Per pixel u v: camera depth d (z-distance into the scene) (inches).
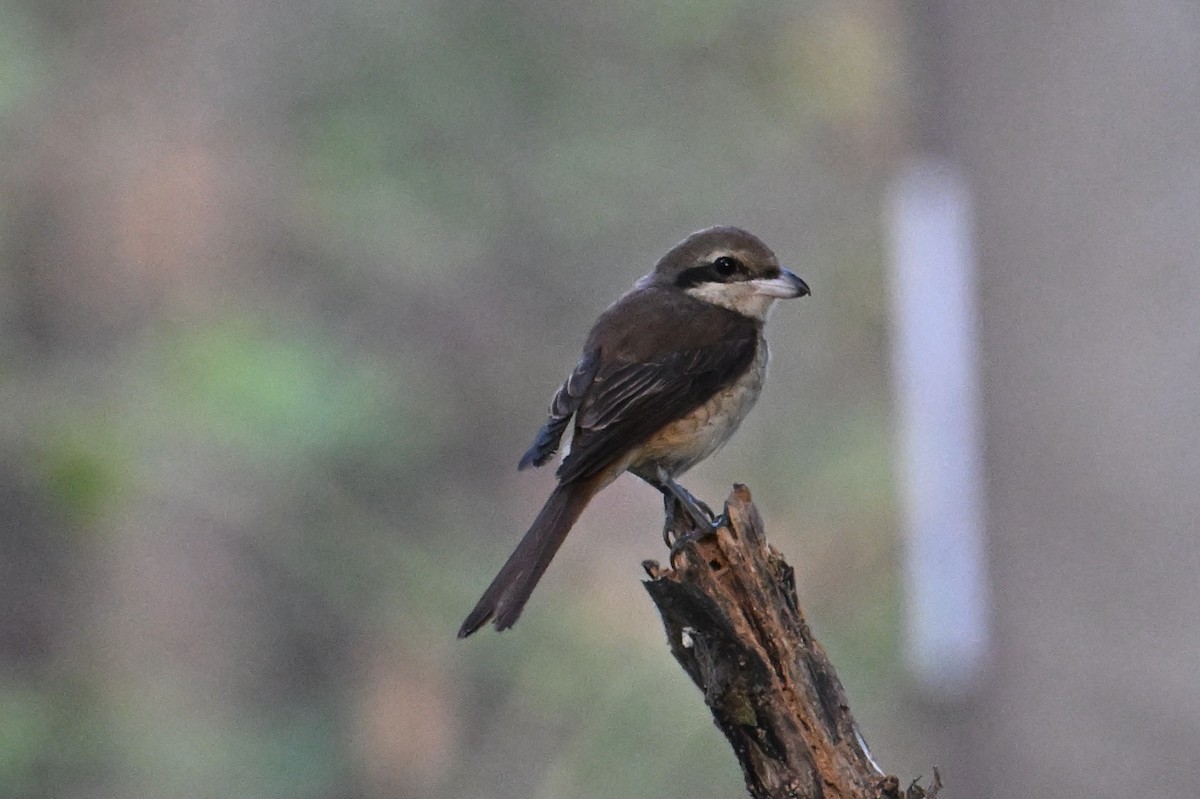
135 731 539.2
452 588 597.0
